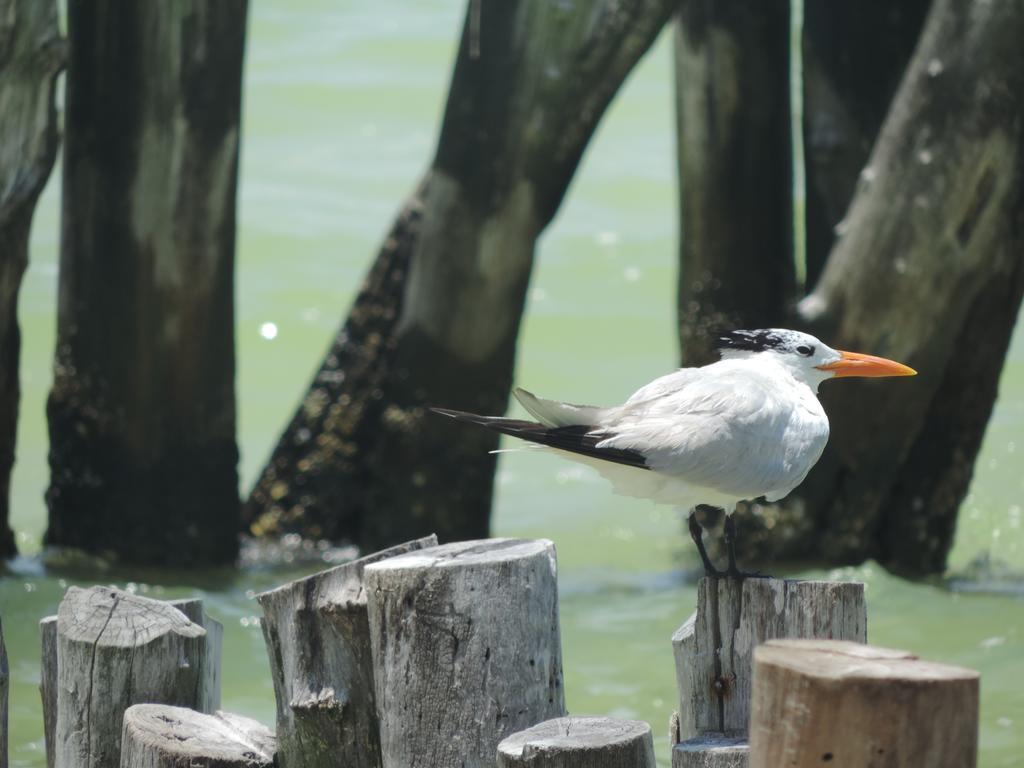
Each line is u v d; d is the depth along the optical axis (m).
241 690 10.41
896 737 4.60
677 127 14.60
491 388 13.73
